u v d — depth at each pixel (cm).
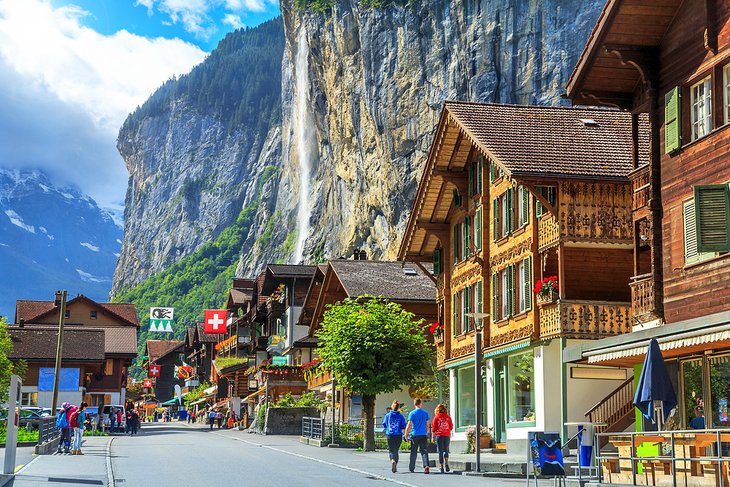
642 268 2923
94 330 7638
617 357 2267
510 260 3609
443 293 4406
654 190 2423
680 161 2341
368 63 10869
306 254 14600
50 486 2081
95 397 8244
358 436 4438
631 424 3123
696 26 2300
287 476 2423
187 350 12825
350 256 12119
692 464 1888
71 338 7506
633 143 2631
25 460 3020
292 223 16538
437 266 4528
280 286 7938
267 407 5909
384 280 5412
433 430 2708
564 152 3319
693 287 2262
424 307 5231
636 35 2441
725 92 2205
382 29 10638
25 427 5444
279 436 5528
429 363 4578
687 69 2327
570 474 2620
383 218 11350
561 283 3197
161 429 7688
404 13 10281
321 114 13650
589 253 3281
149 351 14950
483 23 9250
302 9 12912
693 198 2266
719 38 2205
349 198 12362
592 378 3228
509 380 3647
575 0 8625
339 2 11794
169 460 3039
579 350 2450
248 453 3491
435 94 9844
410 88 10194
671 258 2353
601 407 3181
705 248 2139
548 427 3241
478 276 3928
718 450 1708
